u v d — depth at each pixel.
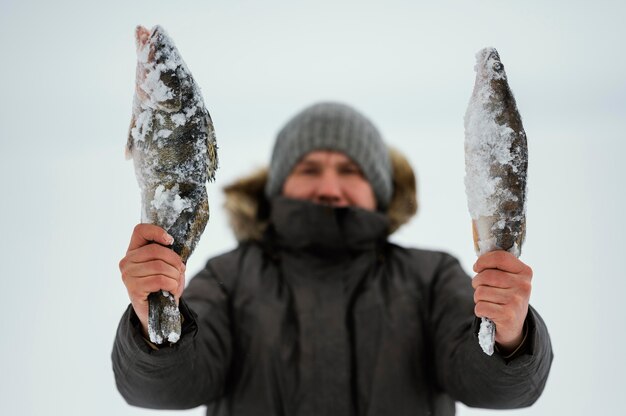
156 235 1.80
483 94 1.89
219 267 2.66
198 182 1.87
